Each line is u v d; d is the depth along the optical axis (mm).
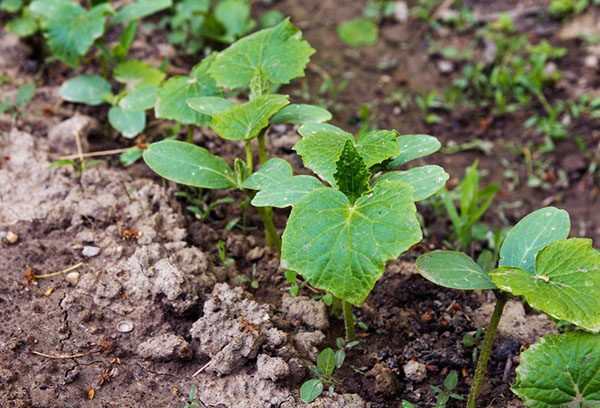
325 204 570
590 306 540
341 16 1035
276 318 640
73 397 600
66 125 753
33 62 833
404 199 559
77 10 767
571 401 552
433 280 569
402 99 887
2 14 889
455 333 658
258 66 665
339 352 630
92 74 782
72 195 700
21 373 605
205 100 654
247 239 702
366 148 588
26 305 639
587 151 828
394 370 637
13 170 719
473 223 736
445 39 986
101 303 641
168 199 709
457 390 630
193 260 660
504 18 980
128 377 612
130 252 668
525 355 559
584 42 958
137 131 739
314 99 869
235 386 606
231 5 905
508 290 547
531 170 824
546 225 585
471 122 867
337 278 555
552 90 901
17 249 668
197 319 639
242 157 765
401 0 1047
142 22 928
